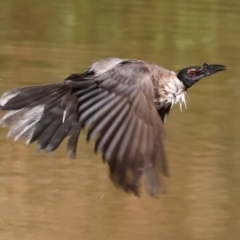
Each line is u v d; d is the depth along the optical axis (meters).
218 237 11.36
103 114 6.51
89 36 20.61
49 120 7.61
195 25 22.16
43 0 23.69
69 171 13.05
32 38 19.97
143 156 6.27
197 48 20.36
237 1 24.66
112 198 12.30
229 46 20.62
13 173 12.88
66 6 23.19
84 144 13.93
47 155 13.55
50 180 12.73
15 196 12.20
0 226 11.36
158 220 11.75
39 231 11.31
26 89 7.58
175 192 12.52
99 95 6.65
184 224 11.66
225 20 22.59
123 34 20.92
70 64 18.03
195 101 16.50
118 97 6.63
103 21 22.00
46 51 18.94
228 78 18.17
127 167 6.22
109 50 19.50
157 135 6.41
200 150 14.00
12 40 19.67
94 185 12.65
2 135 14.10
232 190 12.60
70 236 11.22
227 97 16.84
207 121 15.37
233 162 13.57
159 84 7.96
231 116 15.69
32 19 21.70
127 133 6.38
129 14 22.77
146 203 12.23
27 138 7.58
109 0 24.12
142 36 20.89
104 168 13.20
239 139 14.53
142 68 6.87
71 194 12.34
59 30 20.91
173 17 22.64
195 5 24.08
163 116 8.16
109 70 6.83
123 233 11.36
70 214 11.79
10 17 21.70
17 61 17.95
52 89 7.60
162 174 6.24
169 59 19.25
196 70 8.41
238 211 12.04
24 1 23.38
